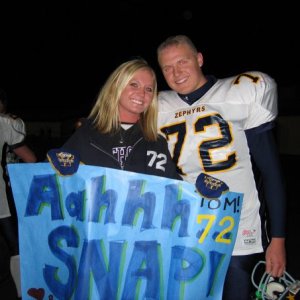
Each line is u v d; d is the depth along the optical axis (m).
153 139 2.11
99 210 1.93
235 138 2.11
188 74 2.16
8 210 3.15
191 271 1.98
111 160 2.03
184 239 1.98
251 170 2.16
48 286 1.97
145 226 1.96
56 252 1.96
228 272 2.16
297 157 17.25
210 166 2.14
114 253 1.94
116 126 2.06
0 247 3.93
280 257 2.10
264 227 2.19
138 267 1.96
